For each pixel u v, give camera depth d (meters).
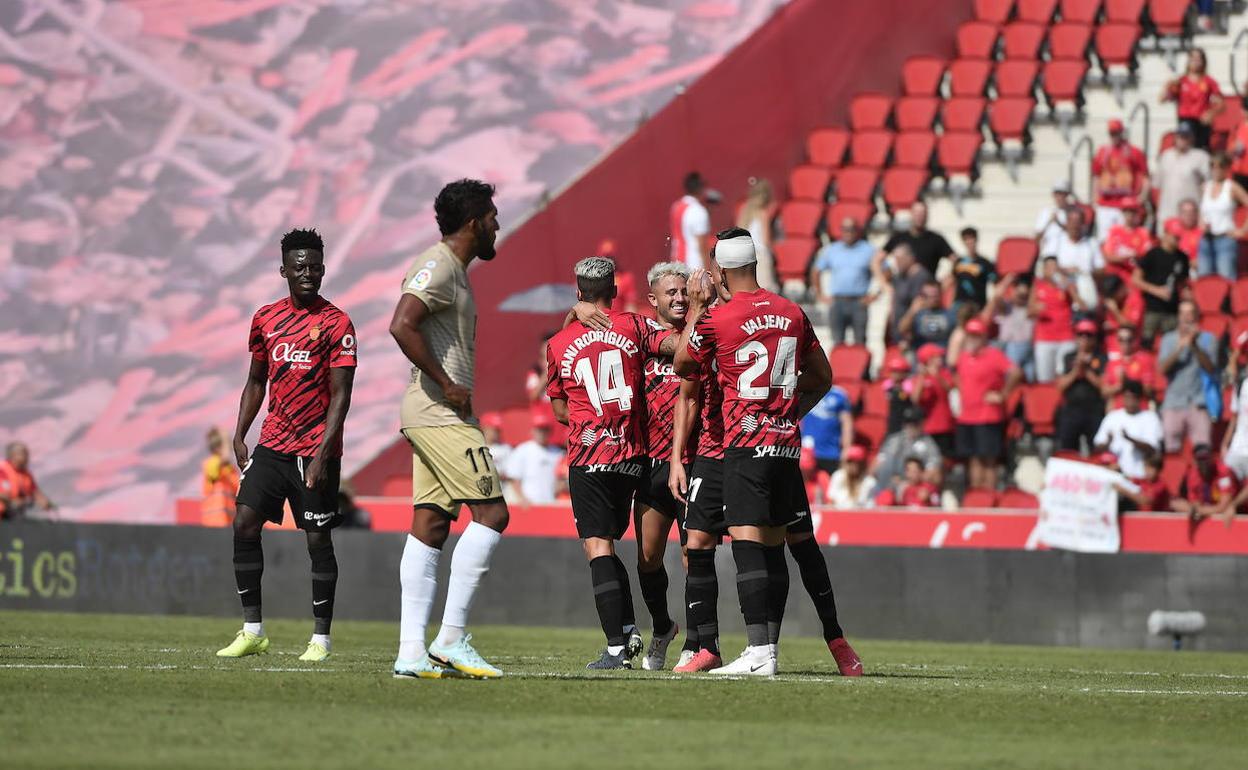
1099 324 64.31
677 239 67.00
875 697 24.67
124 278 82.75
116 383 80.75
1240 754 19.61
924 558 52.19
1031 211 75.00
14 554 57.69
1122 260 65.38
